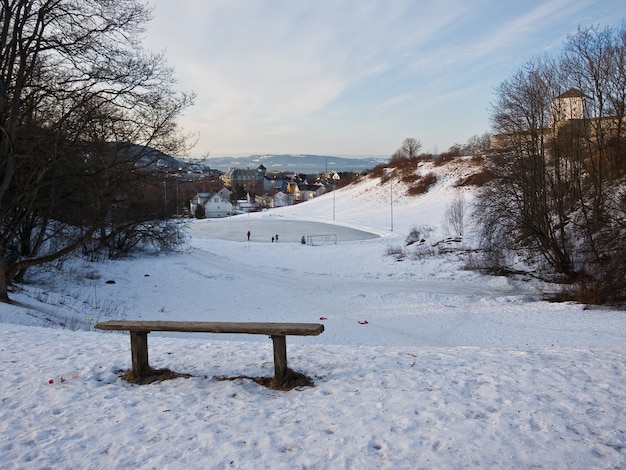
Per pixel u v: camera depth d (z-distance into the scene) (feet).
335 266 118.93
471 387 18.47
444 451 13.73
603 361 21.72
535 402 16.85
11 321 40.55
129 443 14.87
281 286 93.30
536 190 92.17
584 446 13.74
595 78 89.86
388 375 20.12
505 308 70.08
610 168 95.76
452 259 113.70
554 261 90.43
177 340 29.14
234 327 19.56
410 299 80.33
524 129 94.17
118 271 96.99
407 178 297.74
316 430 15.29
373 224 228.43
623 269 67.82
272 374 20.89
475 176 253.24
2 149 53.83
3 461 13.91
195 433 15.37
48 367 22.08
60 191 65.46
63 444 14.88
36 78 55.36
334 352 24.93
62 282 80.59
